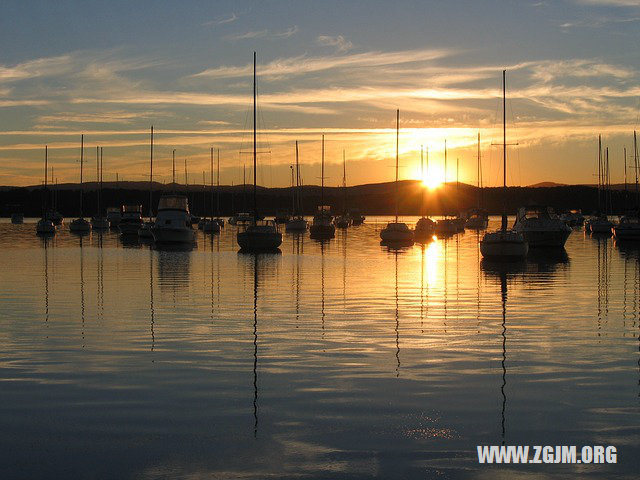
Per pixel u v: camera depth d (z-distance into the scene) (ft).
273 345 63.72
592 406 45.80
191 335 68.39
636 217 281.13
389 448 38.91
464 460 37.45
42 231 319.47
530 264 153.89
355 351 61.21
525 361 57.57
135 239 268.00
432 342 65.21
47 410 44.98
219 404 46.09
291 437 40.45
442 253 189.98
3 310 84.02
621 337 67.67
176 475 35.70
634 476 35.73
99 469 36.40
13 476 35.58
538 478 35.50
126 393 48.55
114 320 76.89
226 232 343.67
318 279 120.16
